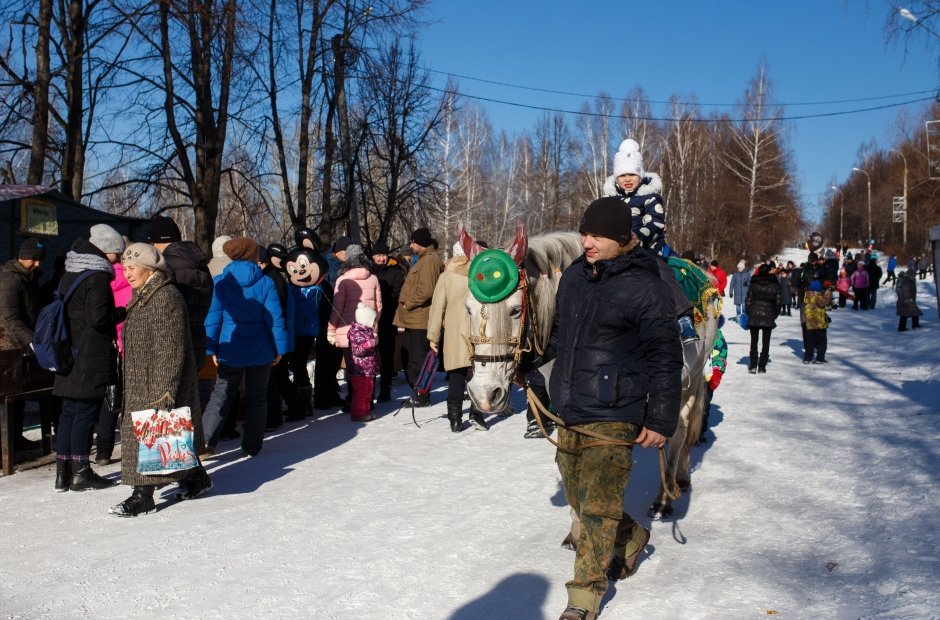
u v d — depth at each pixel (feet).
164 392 18.28
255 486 21.01
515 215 192.95
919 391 34.76
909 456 22.63
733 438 26.40
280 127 75.20
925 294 100.01
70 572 14.84
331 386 33.12
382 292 34.35
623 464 12.71
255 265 24.08
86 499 19.81
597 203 13.03
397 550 15.97
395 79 80.07
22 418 25.40
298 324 30.68
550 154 194.90
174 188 63.16
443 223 133.69
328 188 76.33
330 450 25.22
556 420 13.51
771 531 16.88
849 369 43.93
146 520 18.04
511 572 14.75
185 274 23.63
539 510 18.60
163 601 13.55
